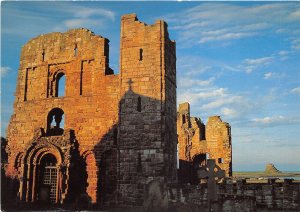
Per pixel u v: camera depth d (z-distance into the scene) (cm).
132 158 3588
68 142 3938
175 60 4097
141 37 3812
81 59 4200
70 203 3772
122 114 3722
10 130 4384
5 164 4291
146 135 3588
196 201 3189
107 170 3853
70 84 4203
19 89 4469
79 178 3934
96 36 4184
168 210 3275
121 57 3847
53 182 4016
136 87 3725
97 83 4062
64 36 4372
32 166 4044
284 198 3141
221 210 2609
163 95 3619
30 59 4506
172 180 3666
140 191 3491
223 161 5803
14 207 3675
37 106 4322
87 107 4053
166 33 3834
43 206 3772
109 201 3769
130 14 3900
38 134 4088
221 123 5944
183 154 6091
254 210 2584
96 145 3925
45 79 4362
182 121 6250
